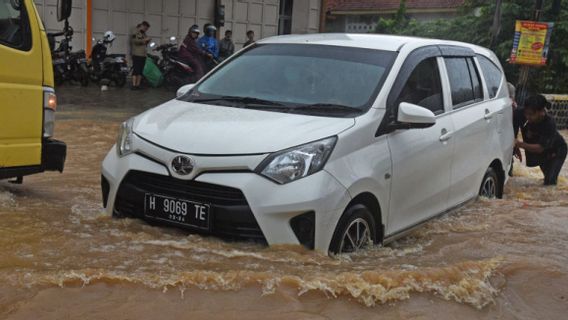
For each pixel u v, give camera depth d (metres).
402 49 5.14
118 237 4.21
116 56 16.67
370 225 4.43
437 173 5.16
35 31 5.30
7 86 5.07
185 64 17.27
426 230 5.19
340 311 3.44
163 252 3.97
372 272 3.80
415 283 3.79
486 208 5.99
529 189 7.63
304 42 5.38
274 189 3.91
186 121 4.44
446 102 5.48
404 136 4.72
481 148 5.98
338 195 4.00
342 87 4.75
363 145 4.31
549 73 17.28
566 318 3.76
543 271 4.33
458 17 20.58
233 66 5.36
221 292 3.50
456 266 4.11
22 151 5.22
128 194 4.36
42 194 5.72
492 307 3.76
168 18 19.77
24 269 3.62
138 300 3.36
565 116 14.87
